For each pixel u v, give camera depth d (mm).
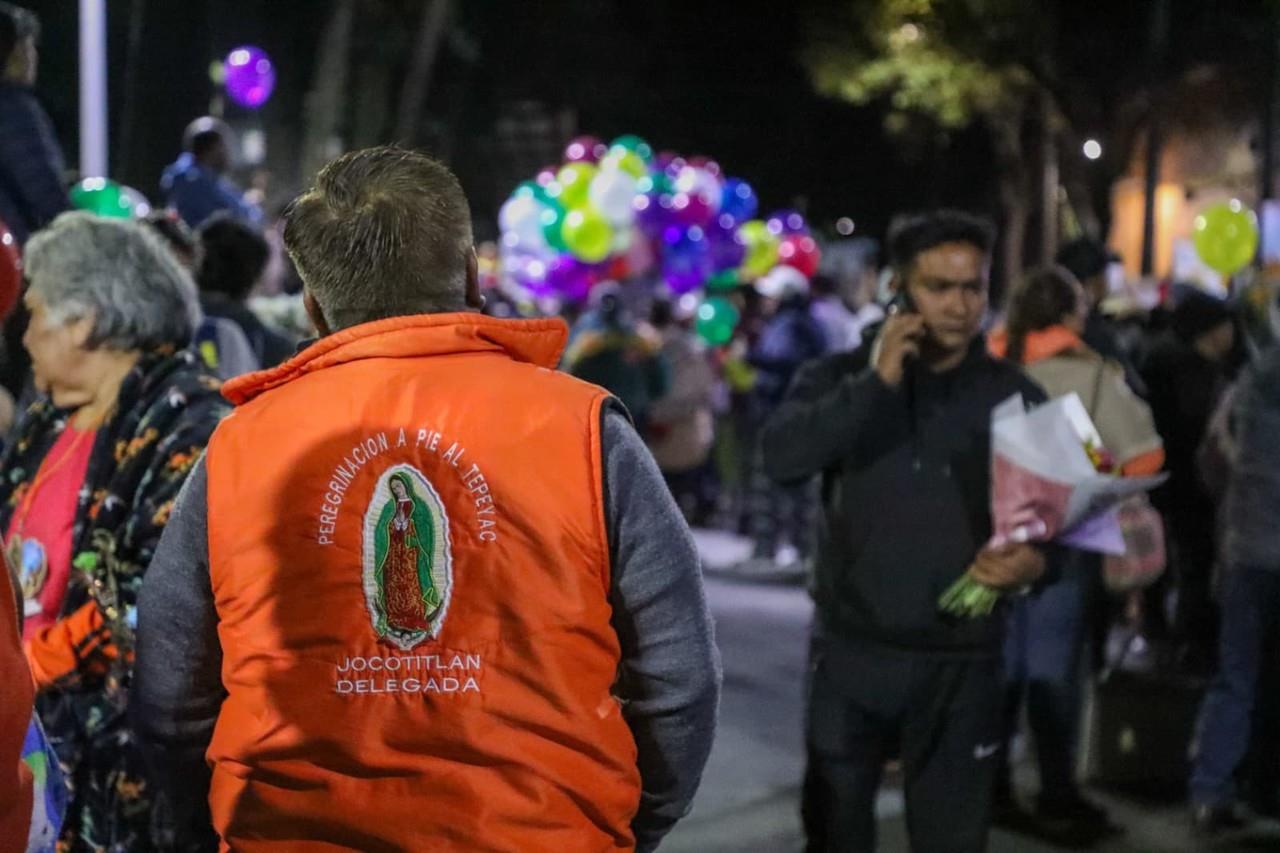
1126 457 5406
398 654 2164
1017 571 3795
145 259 3270
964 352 4012
